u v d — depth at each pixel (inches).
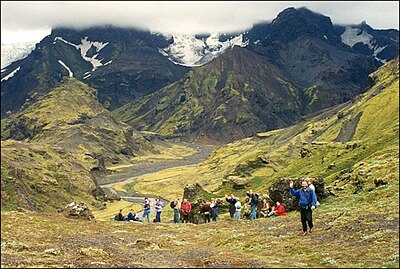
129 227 2032.5
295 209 2396.7
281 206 2260.1
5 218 1797.5
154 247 1433.3
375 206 1736.0
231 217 2364.7
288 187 2495.1
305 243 1362.0
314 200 1494.8
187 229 1995.6
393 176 2687.0
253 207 2209.6
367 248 1186.6
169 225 2127.2
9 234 1497.3
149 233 1881.2
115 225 2063.2
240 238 1598.2
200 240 1707.7
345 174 4441.4
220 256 1220.5
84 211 2237.9
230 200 2326.5
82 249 1237.1
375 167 3304.6
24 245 1289.4
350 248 1216.2
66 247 1347.2
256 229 1761.8
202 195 4163.4
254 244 1460.4
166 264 1078.4
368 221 1498.5
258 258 1160.8
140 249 1413.6
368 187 2866.6
